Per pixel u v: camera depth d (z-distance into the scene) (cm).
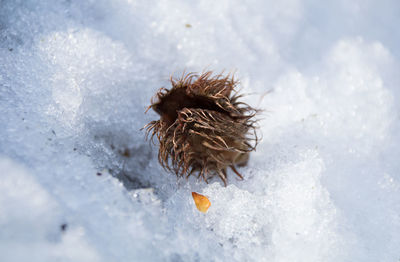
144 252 16
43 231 15
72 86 18
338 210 18
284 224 17
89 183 16
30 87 17
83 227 15
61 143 17
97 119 18
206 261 16
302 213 17
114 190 17
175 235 16
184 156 17
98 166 17
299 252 17
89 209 16
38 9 18
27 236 15
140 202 17
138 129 18
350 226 18
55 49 18
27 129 17
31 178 16
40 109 17
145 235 16
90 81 18
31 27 18
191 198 17
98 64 18
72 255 15
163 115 17
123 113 18
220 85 17
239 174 18
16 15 18
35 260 15
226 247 17
